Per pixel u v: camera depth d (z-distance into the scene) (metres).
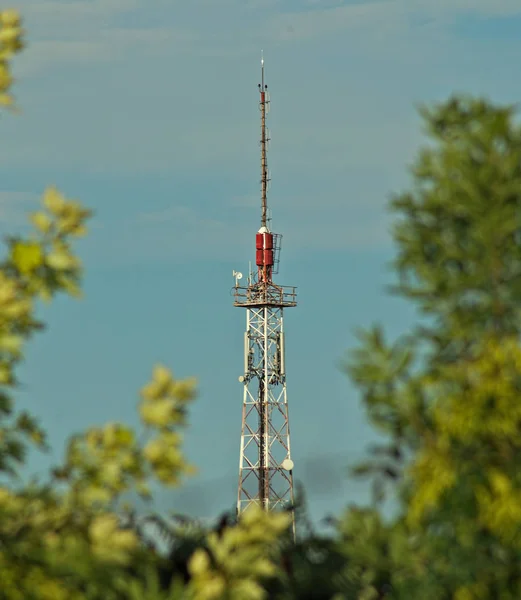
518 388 51.44
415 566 52.41
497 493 50.41
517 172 53.03
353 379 52.44
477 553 51.62
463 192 52.53
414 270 53.59
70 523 52.91
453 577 51.75
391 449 52.38
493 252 52.41
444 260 53.41
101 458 52.94
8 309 53.28
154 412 53.16
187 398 53.91
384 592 55.44
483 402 50.78
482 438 51.44
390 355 52.22
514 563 51.38
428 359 52.75
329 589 58.31
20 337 53.66
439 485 50.47
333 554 59.84
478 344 52.22
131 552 54.34
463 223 53.75
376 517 53.31
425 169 54.25
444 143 54.56
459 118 54.81
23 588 51.81
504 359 51.19
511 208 52.03
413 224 54.06
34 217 56.06
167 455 53.06
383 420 52.31
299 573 58.91
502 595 51.31
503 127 53.28
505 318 52.47
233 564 51.53
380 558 53.03
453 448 51.41
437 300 52.94
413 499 51.16
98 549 51.50
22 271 55.22
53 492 53.25
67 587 52.38
